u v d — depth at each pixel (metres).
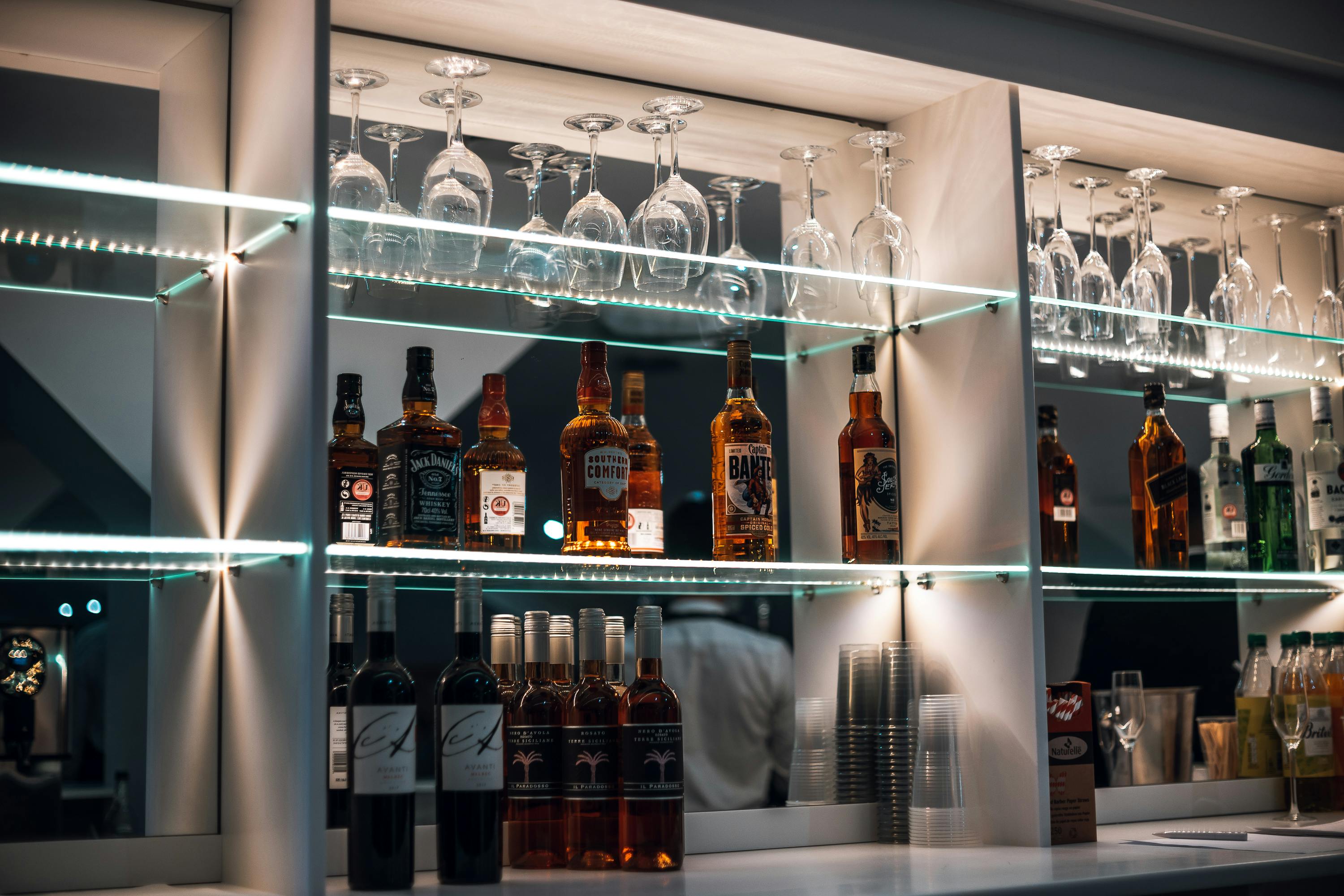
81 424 1.75
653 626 1.72
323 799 1.39
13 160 1.75
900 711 2.05
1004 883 1.55
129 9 1.75
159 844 1.66
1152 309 2.29
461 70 1.75
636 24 1.85
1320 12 2.31
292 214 1.52
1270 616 2.62
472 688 1.57
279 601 1.50
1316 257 2.82
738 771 2.03
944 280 2.10
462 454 1.95
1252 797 2.46
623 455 1.83
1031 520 1.91
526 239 1.72
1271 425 2.49
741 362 1.96
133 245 1.75
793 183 2.28
